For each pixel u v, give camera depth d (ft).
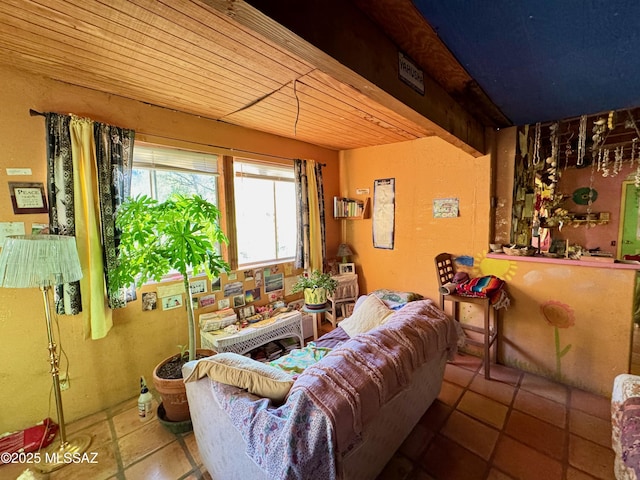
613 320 6.98
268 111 7.68
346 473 3.75
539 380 7.89
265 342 8.32
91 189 6.28
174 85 6.10
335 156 12.42
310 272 11.04
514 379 7.94
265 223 10.37
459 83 5.83
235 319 8.52
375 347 4.37
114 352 7.02
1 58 5.04
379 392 3.77
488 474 5.03
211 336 7.68
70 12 3.77
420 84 5.08
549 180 10.46
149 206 5.96
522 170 9.52
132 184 7.36
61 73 5.61
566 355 7.67
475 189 9.02
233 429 3.79
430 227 10.08
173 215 5.80
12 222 5.66
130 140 6.80
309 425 3.16
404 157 10.61
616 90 6.31
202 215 6.15
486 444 5.68
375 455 4.46
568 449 5.52
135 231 5.56
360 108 7.38
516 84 5.96
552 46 4.56
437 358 5.82
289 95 6.61
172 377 6.28
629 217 12.60
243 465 3.77
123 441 5.93
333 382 3.54
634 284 6.69
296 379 4.04
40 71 5.54
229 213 8.89
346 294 11.18
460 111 6.84
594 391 7.29
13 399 5.86
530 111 7.61
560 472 5.03
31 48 4.70
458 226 9.45
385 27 4.00
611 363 7.05
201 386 4.43
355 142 10.89
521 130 8.91
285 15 2.65
